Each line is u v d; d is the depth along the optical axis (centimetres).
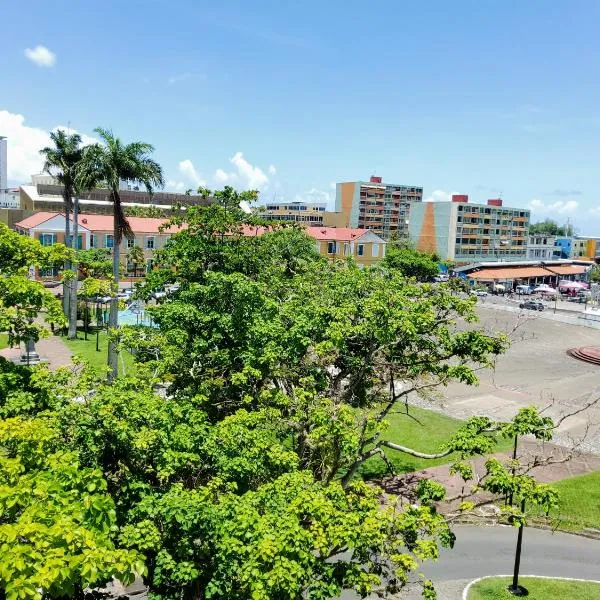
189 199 10638
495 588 1938
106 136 3631
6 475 1020
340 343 1856
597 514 2486
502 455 3067
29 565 781
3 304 1634
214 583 1079
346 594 1809
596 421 3666
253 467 1316
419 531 1473
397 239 11806
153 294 3184
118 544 1069
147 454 1268
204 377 2225
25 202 8788
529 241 15412
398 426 3394
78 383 1439
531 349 5825
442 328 2045
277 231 4356
